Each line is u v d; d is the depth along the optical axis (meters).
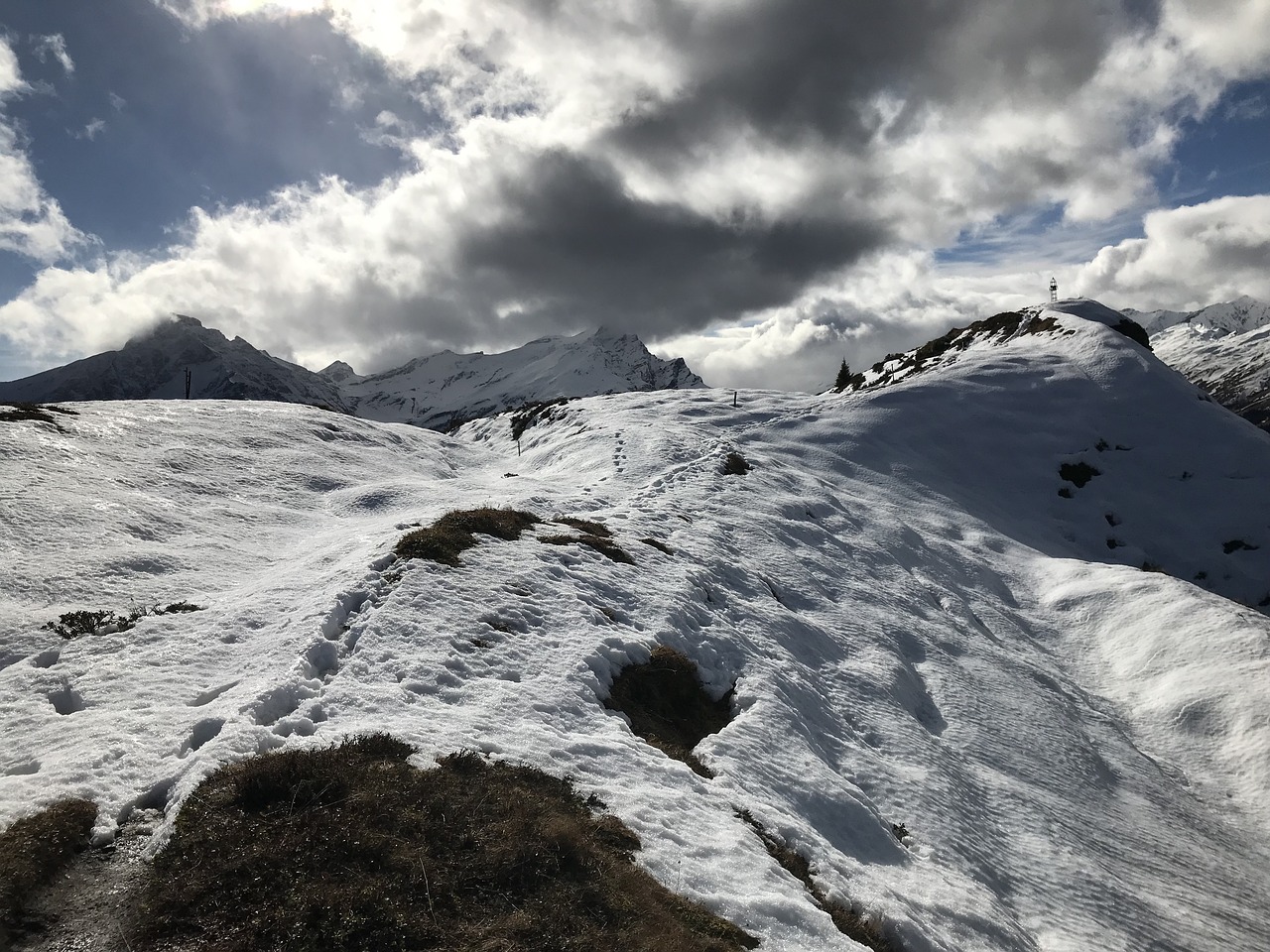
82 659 15.87
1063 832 23.55
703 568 30.20
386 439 64.06
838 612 33.38
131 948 8.09
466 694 15.91
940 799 21.30
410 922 8.68
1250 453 80.38
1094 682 41.53
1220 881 24.72
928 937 13.62
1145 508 74.19
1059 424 84.31
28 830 9.65
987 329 123.69
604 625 21.41
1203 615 43.28
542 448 77.81
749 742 18.75
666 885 11.05
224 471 40.88
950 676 32.00
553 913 9.32
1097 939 18.27
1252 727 34.53
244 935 8.29
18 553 22.61
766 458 60.69
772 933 10.84
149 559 23.94
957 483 72.69
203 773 11.14
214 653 16.69
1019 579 53.94
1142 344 113.00
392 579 20.83
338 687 14.91
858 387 124.88
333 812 10.44
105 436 40.56
